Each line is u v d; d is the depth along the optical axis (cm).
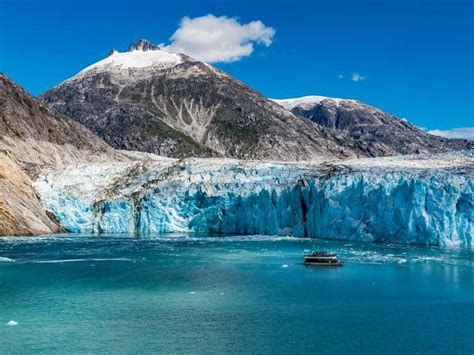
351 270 7544
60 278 7038
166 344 4559
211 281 6881
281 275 7256
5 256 8906
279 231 11800
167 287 6544
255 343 4606
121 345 4531
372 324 5116
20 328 4934
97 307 5625
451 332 4903
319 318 5288
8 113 18850
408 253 8881
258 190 12331
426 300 5941
